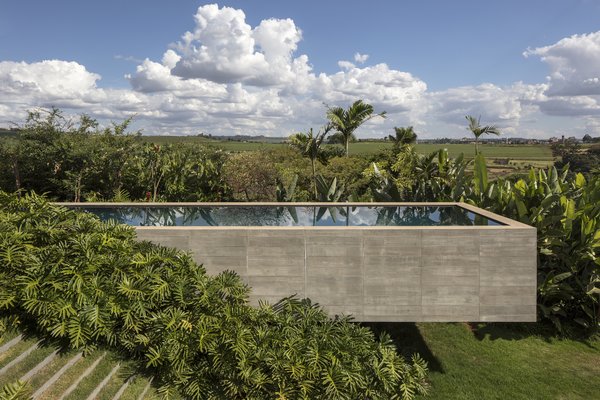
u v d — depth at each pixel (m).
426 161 15.78
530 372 8.46
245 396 6.20
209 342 6.23
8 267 6.11
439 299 6.96
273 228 7.04
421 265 6.94
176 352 5.99
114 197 13.64
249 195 18.16
